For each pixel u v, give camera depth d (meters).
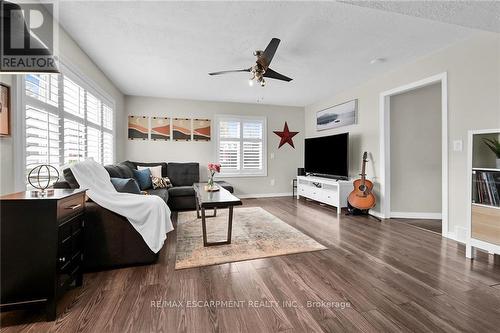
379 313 1.47
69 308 1.51
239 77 3.90
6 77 1.65
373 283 1.82
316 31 2.48
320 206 4.72
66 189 1.76
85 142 2.97
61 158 2.35
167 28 2.42
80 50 2.84
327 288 1.75
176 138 5.29
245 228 3.22
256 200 5.43
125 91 4.72
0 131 1.60
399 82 3.50
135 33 2.52
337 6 2.07
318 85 4.34
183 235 2.94
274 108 5.99
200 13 2.17
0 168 1.62
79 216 1.77
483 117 2.50
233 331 1.31
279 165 6.07
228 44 2.76
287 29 2.44
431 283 1.82
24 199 1.37
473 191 2.28
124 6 2.07
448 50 2.83
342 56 3.09
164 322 1.38
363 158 3.92
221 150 5.61
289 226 3.32
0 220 1.35
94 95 3.26
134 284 1.81
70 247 1.62
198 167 5.12
